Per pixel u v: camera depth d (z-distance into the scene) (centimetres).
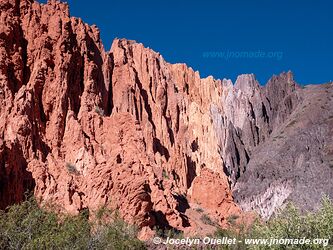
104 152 5909
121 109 7269
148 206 5100
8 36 5834
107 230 3525
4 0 6034
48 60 6116
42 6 6575
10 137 5016
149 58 8994
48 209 3794
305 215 2944
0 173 4400
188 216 6384
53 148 5556
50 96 5916
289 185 9469
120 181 5091
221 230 4862
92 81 6625
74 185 4959
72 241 3128
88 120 6153
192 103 9656
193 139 9031
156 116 8256
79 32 6862
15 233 2920
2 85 5450
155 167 6644
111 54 7938
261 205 9406
